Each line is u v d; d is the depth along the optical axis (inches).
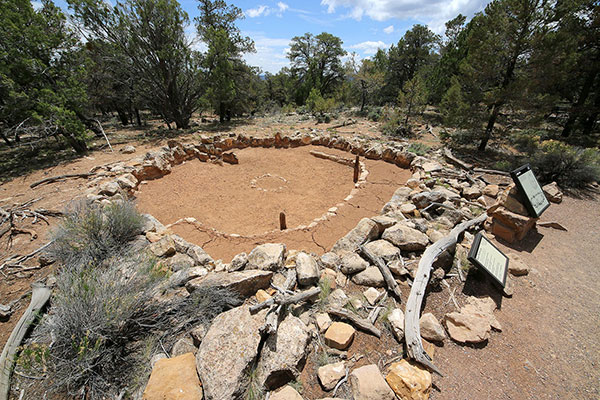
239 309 140.6
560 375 126.8
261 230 291.6
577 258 213.8
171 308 145.6
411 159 437.7
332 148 557.9
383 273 176.6
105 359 120.1
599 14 487.2
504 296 175.2
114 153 536.1
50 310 146.5
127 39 692.1
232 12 930.7
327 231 268.2
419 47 1143.0
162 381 111.3
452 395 116.6
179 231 276.7
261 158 522.6
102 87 801.6
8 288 183.2
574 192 325.7
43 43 501.4
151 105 911.0
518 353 137.6
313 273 171.2
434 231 220.4
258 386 114.3
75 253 188.2
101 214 220.4
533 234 244.2
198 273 177.2
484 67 416.8
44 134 504.1
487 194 316.8
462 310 160.2
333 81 1777.8
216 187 404.8
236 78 976.9
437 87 869.2
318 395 116.6
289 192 386.9
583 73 548.4
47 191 344.5
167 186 406.0
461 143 513.0
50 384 111.2
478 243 179.6
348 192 381.1
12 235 246.4
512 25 382.9
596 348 140.3
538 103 395.5
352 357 132.0
